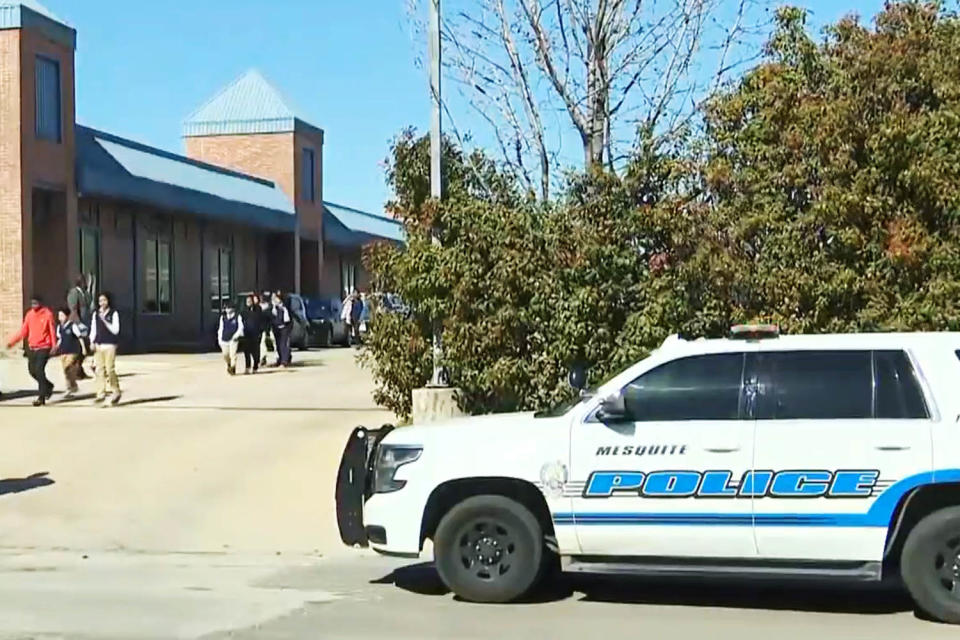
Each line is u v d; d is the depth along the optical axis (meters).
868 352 9.47
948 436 9.14
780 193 14.58
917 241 13.48
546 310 15.60
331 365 33.28
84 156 36.44
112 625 9.23
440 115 16.27
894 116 13.78
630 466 9.55
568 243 15.65
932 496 9.29
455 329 15.88
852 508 9.18
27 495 15.50
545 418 9.96
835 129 14.07
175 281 44.62
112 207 39.78
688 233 14.91
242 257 50.47
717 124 15.43
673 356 9.72
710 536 9.39
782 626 9.20
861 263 14.00
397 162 17.22
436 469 9.95
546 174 17.58
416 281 15.96
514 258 15.50
